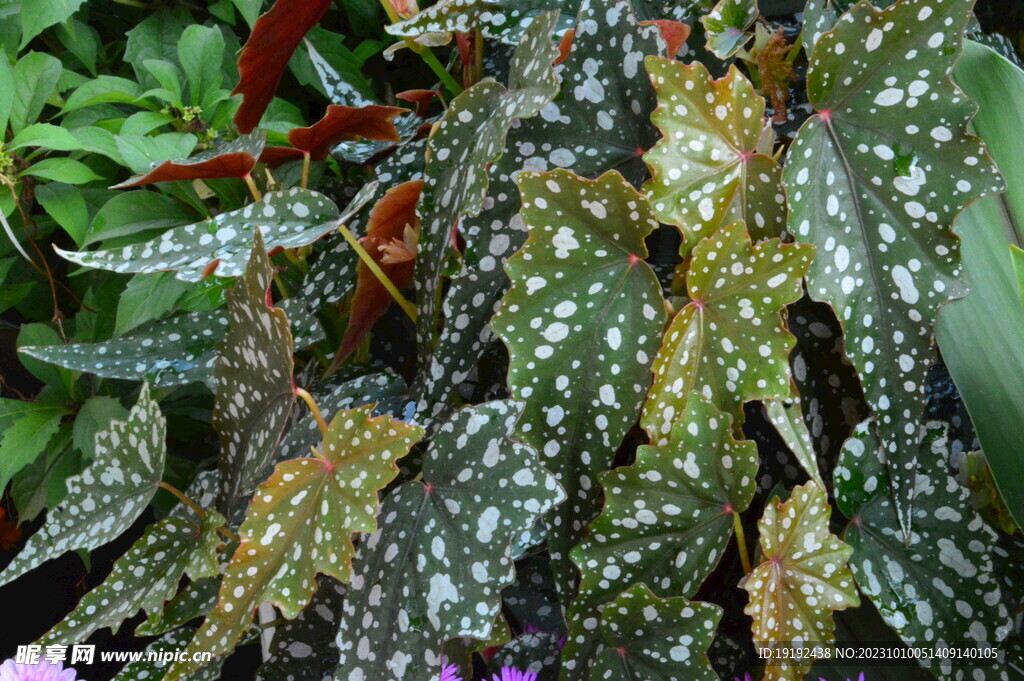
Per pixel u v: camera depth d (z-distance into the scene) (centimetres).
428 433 94
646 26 90
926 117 87
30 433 121
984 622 89
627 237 88
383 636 88
